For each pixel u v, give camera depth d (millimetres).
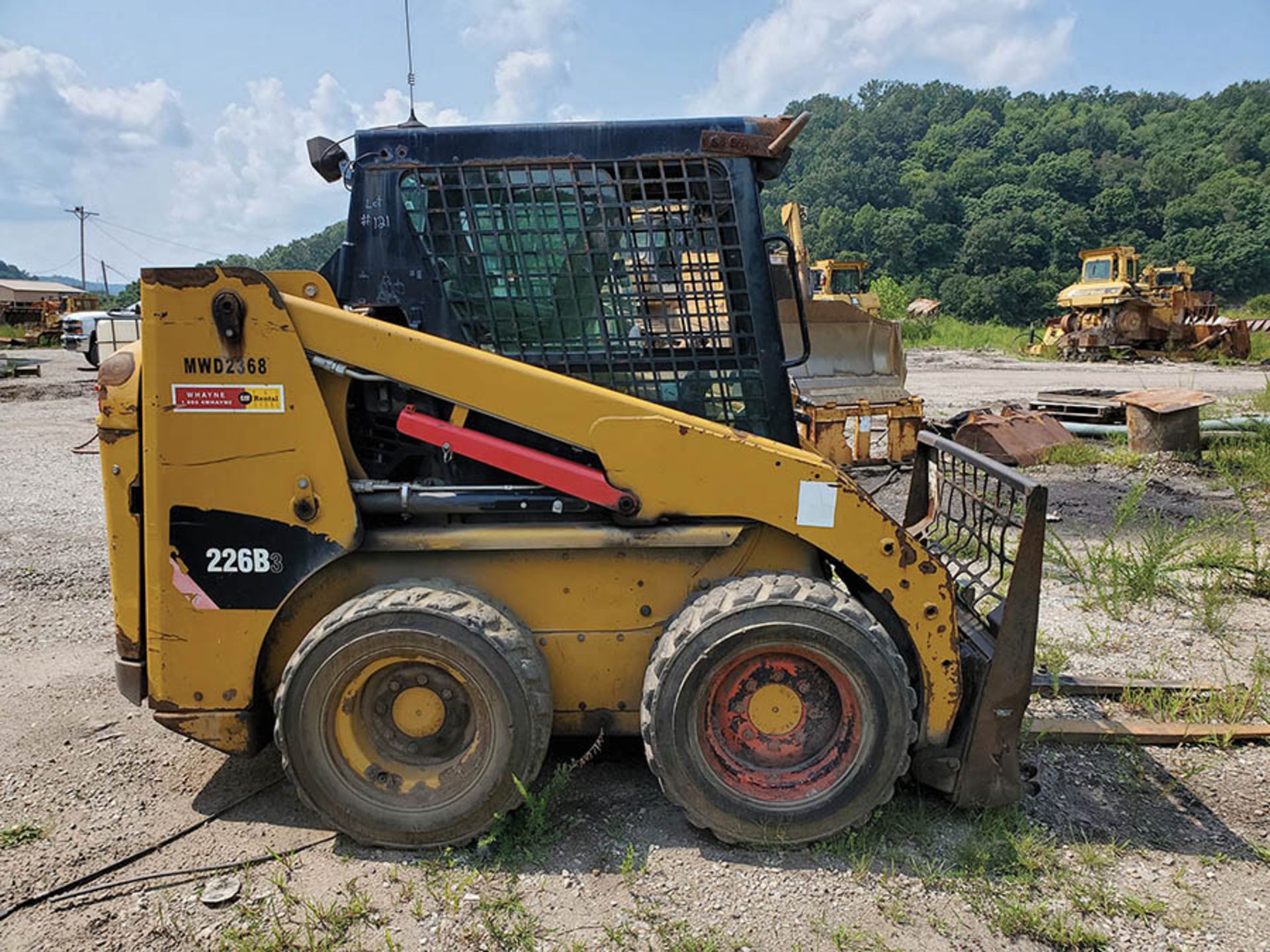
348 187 3391
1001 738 3221
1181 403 10359
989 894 2939
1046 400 12594
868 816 3141
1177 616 5504
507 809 3092
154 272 3029
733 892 2941
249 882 2996
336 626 3002
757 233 3309
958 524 4035
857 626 3020
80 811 3422
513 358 3332
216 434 3086
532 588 3311
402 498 3166
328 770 3092
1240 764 3783
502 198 3287
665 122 3275
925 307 44469
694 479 3137
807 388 10344
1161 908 2869
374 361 3080
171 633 3184
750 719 3195
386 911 2850
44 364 25172
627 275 3316
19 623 5379
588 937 2744
